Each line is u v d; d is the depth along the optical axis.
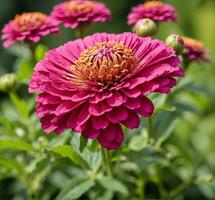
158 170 0.49
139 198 0.51
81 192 0.40
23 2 0.95
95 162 0.43
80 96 0.35
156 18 0.48
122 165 0.49
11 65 0.89
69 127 0.35
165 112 0.47
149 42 0.38
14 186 0.55
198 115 0.65
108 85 0.37
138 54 0.38
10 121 0.47
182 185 0.50
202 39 0.84
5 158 0.43
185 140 0.63
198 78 0.70
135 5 0.97
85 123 0.34
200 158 0.61
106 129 0.35
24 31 0.48
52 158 0.42
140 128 0.49
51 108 0.35
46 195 0.52
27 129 0.48
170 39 0.43
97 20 0.48
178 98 0.59
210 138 0.65
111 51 0.38
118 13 0.96
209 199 0.57
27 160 0.51
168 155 0.48
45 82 0.36
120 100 0.34
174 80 0.36
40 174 0.47
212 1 0.87
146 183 0.54
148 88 0.35
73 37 0.87
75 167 0.52
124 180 0.49
